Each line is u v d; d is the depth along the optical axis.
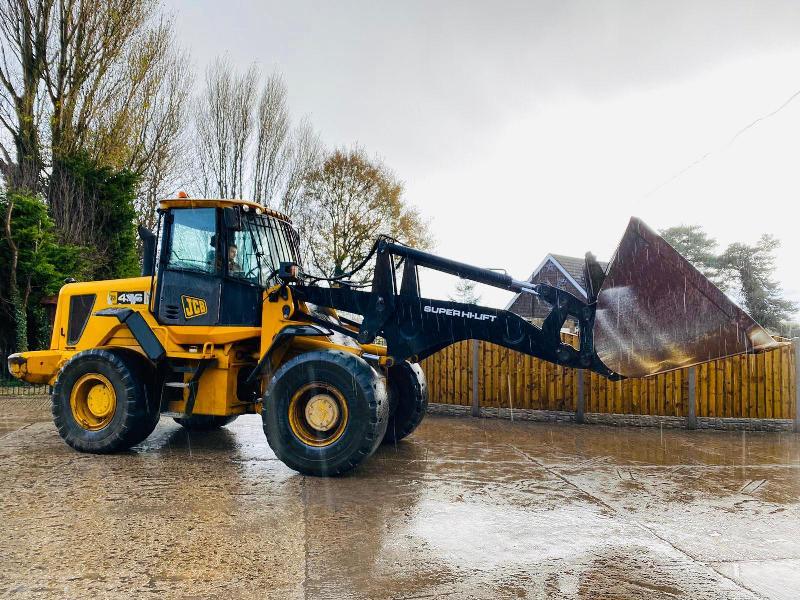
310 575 2.94
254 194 24.80
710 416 8.50
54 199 14.63
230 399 5.87
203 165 24.03
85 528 3.58
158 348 5.85
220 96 24.23
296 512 3.97
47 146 15.26
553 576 3.01
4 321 12.57
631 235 5.05
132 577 2.88
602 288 5.13
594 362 5.29
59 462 5.44
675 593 2.83
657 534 3.70
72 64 15.73
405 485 4.79
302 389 5.06
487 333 5.55
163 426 7.68
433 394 9.42
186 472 5.10
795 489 4.94
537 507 4.23
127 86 17.05
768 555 3.37
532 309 24.52
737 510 4.27
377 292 5.70
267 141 24.91
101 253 14.94
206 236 5.91
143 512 3.91
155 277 6.02
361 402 4.93
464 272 5.66
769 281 30.72
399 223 28.28
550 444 6.95
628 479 5.21
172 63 19.50
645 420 8.55
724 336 4.83
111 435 5.71
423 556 3.23
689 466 5.83
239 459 5.68
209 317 5.82
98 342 6.28
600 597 2.77
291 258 6.63
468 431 7.83
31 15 15.11
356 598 2.70
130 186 15.88
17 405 9.76
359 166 27.03
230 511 3.96
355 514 3.96
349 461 4.92
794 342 8.48
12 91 15.09
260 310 5.78
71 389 5.91
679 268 4.94
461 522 3.84
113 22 16.19
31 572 2.92
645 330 5.02
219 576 2.91
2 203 12.30
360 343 5.70
